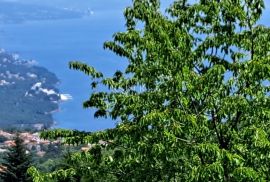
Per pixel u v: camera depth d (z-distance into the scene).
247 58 14.34
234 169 11.86
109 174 14.34
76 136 14.50
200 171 11.59
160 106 13.34
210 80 12.80
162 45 13.14
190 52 14.04
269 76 12.65
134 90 14.78
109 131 13.99
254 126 12.48
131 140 13.45
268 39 13.91
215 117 13.42
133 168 13.86
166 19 14.62
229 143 13.36
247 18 14.24
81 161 14.41
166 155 12.70
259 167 12.88
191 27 14.73
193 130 12.64
